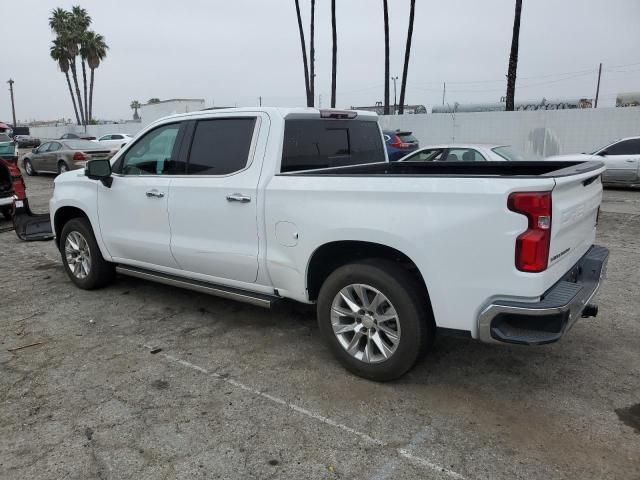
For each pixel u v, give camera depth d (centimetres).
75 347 433
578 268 368
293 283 393
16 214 800
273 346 432
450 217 310
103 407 341
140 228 491
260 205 396
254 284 424
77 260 580
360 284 357
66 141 1862
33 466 283
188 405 342
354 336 372
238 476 274
